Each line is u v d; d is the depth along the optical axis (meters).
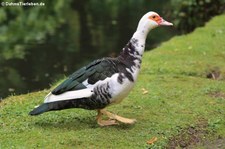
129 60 6.25
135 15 18.89
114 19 18.25
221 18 13.80
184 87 8.20
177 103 7.45
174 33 15.77
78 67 12.69
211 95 7.84
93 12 19.69
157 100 7.54
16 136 6.16
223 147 6.27
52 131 6.30
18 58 13.56
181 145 6.23
